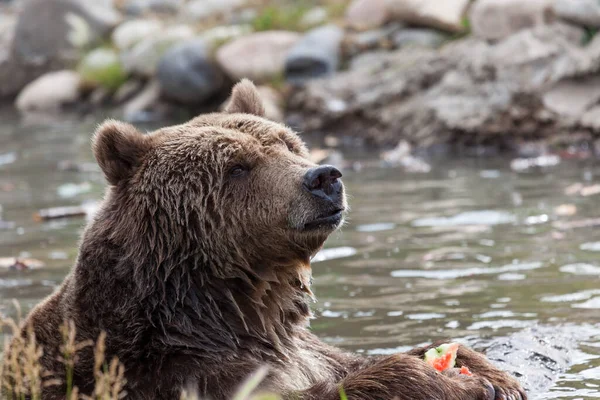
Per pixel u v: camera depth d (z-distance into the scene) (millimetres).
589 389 8477
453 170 18828
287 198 7930
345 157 20859
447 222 14797
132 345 7590
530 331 9961
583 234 13688
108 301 7707
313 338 8969
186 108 28422
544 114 20156
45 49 34688
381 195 17000
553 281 11758
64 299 7988
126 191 8078
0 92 34500
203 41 28531
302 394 7566
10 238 15023
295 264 8242
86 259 7871
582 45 21312
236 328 7996
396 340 10047
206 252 7938
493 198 16172
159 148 8164
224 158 8070
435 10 25562
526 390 8500
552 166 18484
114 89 31422
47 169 21156
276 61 26984
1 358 8430
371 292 11758
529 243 13406
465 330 10250
